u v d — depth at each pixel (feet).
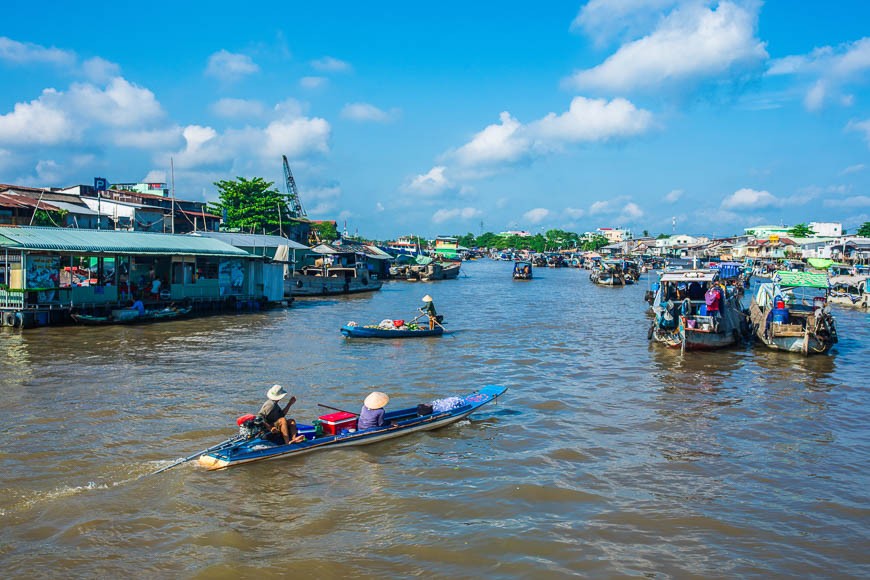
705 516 37.06
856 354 89.76
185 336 97.30
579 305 162.40
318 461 43.62
